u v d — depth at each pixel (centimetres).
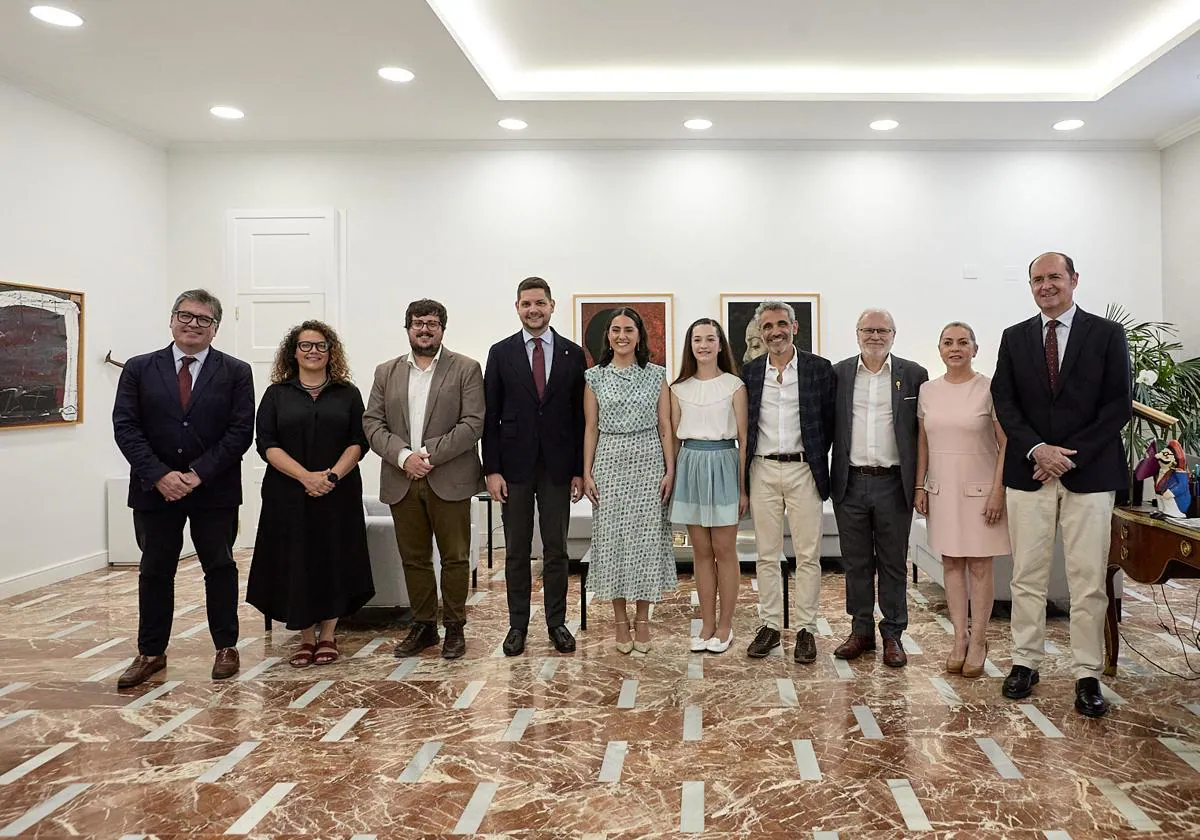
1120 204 661
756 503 373
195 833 227
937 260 664
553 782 255
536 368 382
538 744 283
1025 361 317
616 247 665
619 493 365
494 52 528
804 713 308
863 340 356
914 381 355
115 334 604
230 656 358
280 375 374
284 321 666
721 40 511
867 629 372
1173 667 355
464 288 666
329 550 367
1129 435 580
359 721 305
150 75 513
